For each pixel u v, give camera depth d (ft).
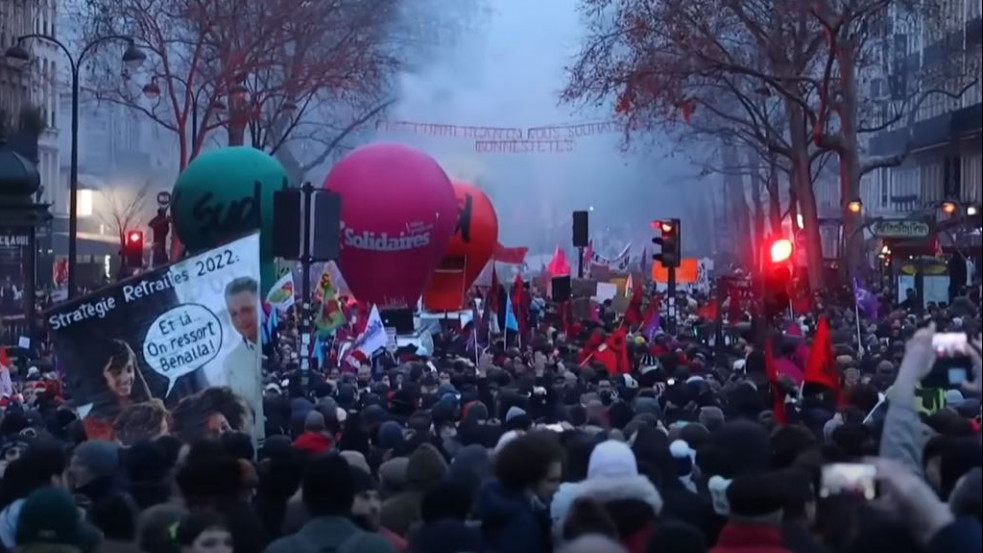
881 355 90.94
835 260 241.96
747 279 220.02
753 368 79.82
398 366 95.30
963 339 36.24
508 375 81.10
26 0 331.36
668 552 32.14
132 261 171.42
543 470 39.37
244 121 229.66
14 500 42.27
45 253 265.34
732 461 42.70
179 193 121.90
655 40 213.25
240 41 249.96
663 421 63.31
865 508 35.65
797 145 218.59
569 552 30.73
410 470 43.04
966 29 46.60
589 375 82.07
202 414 56.03
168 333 56.13
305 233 88.58
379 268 136.15
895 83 221.46
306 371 86.02
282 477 42.47
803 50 217.36
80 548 36.81
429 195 136.15
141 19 242.58
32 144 297.33
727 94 270.67
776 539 34.60
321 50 265.95
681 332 142.31
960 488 33.78
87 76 355.56
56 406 73.97
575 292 182.39
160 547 39.14
